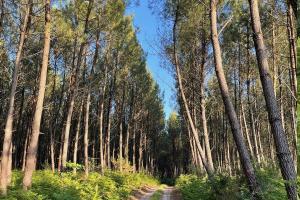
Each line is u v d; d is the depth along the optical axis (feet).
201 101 78.74
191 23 69.56
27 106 124.67
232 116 28.94
